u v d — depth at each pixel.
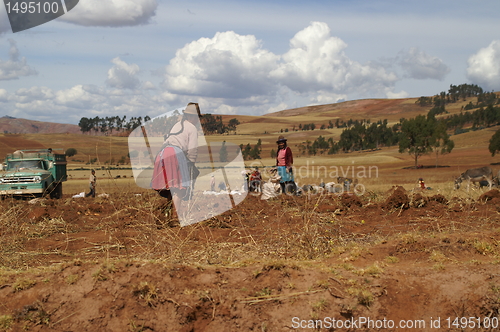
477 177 24.59
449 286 3.87
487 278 3.94
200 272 3.92
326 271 4.04
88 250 5.18
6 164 17.47
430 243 4.94
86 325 3.32
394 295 3.79
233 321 3.48
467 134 134.25
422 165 72.62
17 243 5.39
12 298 3.48
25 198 14.76
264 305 3.58
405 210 7.48
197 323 3.46
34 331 3.26
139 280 3.66
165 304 3.49
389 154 106.69
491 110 163.12
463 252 4.75
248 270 4.02
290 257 4.93
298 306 3.58
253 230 6.08
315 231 5.43
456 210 7.35
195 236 5.58
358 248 4.98
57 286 3.59
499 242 4.94
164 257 4.66
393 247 4.96
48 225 6.48
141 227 5.92
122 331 3.31
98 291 3.55
